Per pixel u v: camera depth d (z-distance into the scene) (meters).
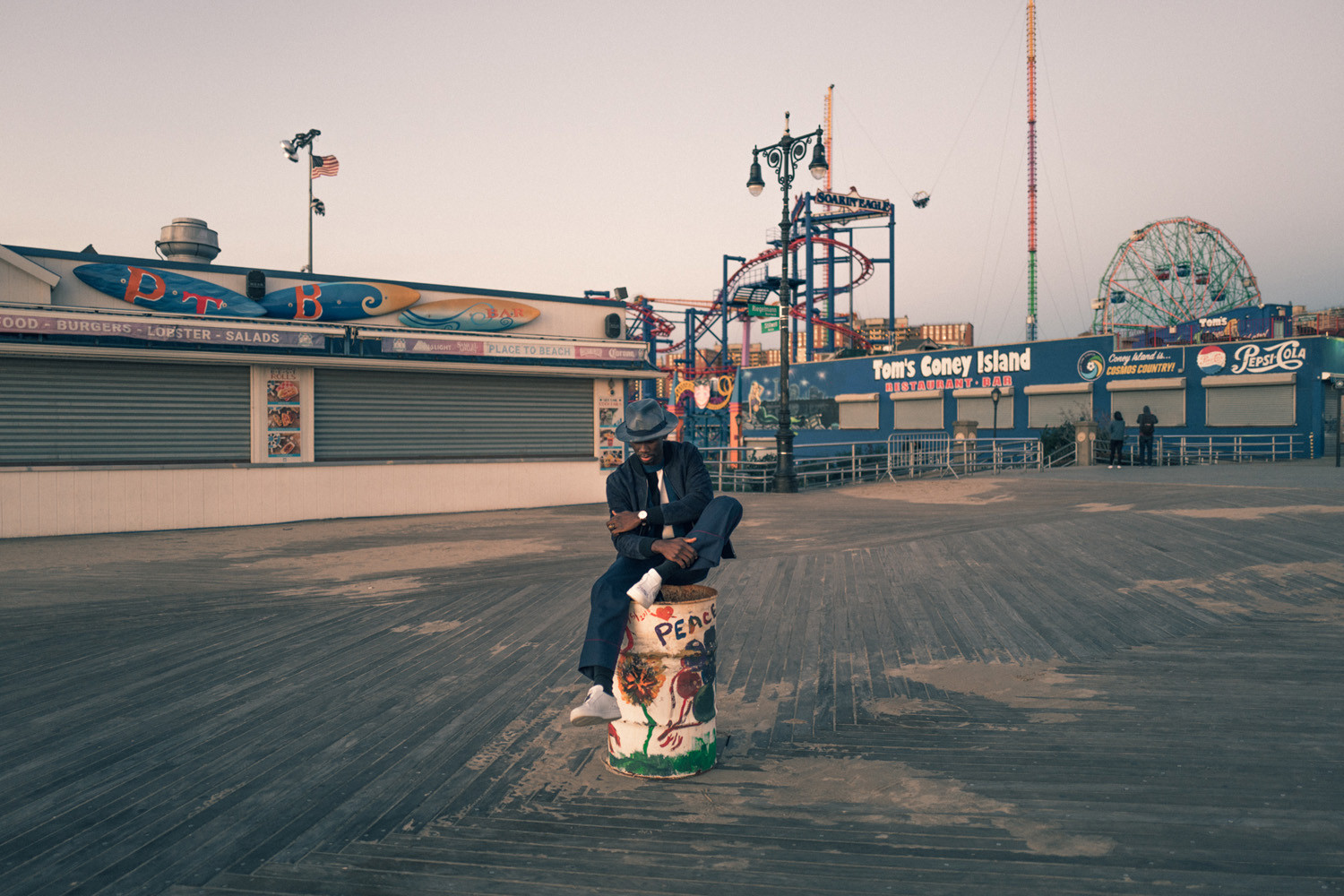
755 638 5.92
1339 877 2.53
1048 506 12.86
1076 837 2.85
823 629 6.12
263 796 3.40
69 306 13.00
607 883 2.63
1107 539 9.08
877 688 4.75
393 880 2.68
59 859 2.88
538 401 17.05
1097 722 4.04
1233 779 3.30
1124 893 2.46
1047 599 6.82
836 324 58.62
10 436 12.43
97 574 8.95
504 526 13.40
